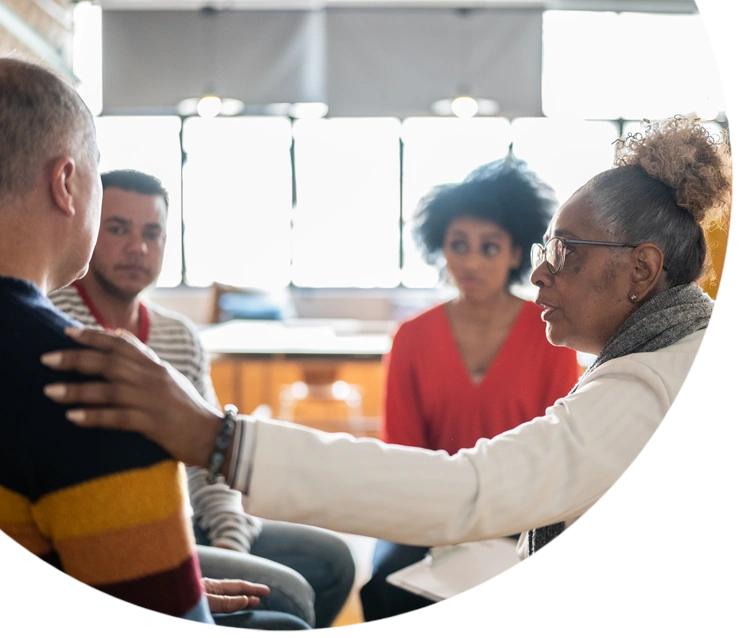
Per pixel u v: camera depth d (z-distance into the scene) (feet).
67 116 2.34
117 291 4.36
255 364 14.84
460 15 22.29
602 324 2.97
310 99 22.80
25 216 2.27
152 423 2.12
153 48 22.50
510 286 4.83
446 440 4.62
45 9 14.15
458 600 3.28
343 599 4.41
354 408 15.35
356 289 24.04
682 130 2.95
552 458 2.47
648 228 2.85
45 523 2.12
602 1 21.98
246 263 23.85
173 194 23.34
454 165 5.15
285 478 2.27
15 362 2.10
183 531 2.19
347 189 23.77
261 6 22.44
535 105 22.50
